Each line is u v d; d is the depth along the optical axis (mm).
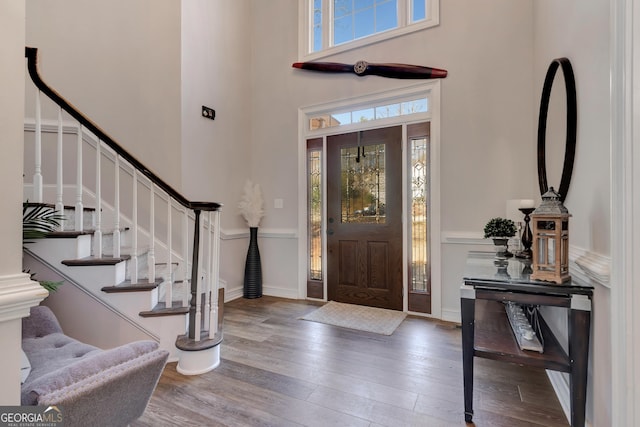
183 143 3029
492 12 2711
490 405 1559
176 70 3016
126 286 1999
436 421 1440
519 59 2605
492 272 1597
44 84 1946
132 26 2982
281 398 1620
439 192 2883
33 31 2676
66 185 2744
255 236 3678
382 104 3236
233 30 3658
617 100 1032
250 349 2215
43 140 2666
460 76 2820
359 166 3330
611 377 1090
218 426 1402
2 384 705
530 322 1719
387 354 2135
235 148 3664
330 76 3447
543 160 2160
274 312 3064
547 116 2109
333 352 2168
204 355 1899
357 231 3330
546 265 1379
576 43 1518
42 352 1296
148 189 2955
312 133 3576
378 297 3207
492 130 2693
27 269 1931
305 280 3586
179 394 1654
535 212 1392
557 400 1598
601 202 1216
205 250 3135
